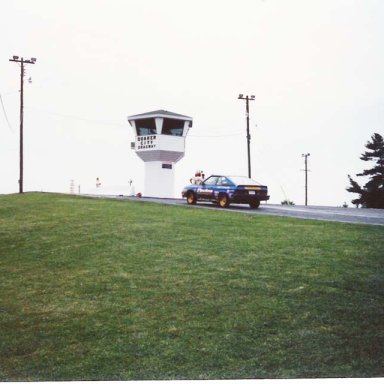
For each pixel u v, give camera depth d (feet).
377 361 24.31
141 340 28.50
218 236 49.85
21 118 143.95
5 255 50.83
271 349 26.12
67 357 27.73
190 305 32.40
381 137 197.98
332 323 28.14
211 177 85.51
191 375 24.39
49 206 82.58
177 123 167.32
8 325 33.01
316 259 39.47
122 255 45.34
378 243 44.04
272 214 67.67
